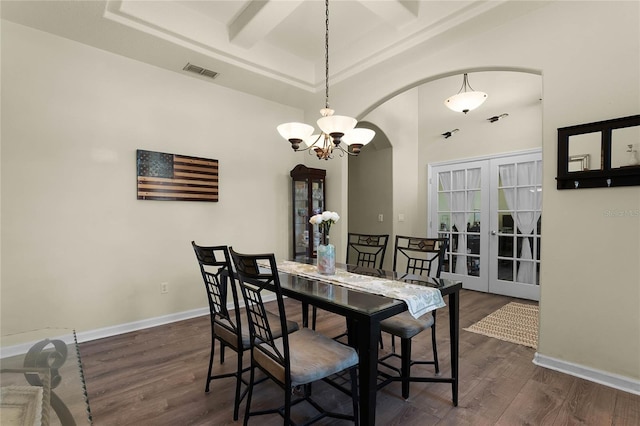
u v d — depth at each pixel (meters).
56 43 2.65
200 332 3.02
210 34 2.96
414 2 2.69
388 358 2.49
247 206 3.91
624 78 2.03
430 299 1.72
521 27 2.46
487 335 2.97
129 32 2.64
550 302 2.33
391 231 4.98
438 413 1.82
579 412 1.82
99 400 1.93
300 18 2.96
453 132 4.87
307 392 1.93
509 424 1.72
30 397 1.27
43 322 2.60
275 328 1.96
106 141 2.90
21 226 2.51
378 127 4.65
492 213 4.46
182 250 3.38
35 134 2.56
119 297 2.98
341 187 4.07
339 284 1.93
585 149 2.16
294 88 3.77
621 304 2.05
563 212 2.27
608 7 2.08
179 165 3.32
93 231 2.83
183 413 1.82
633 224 2.00
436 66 3.00
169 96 3.29
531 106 4.11
